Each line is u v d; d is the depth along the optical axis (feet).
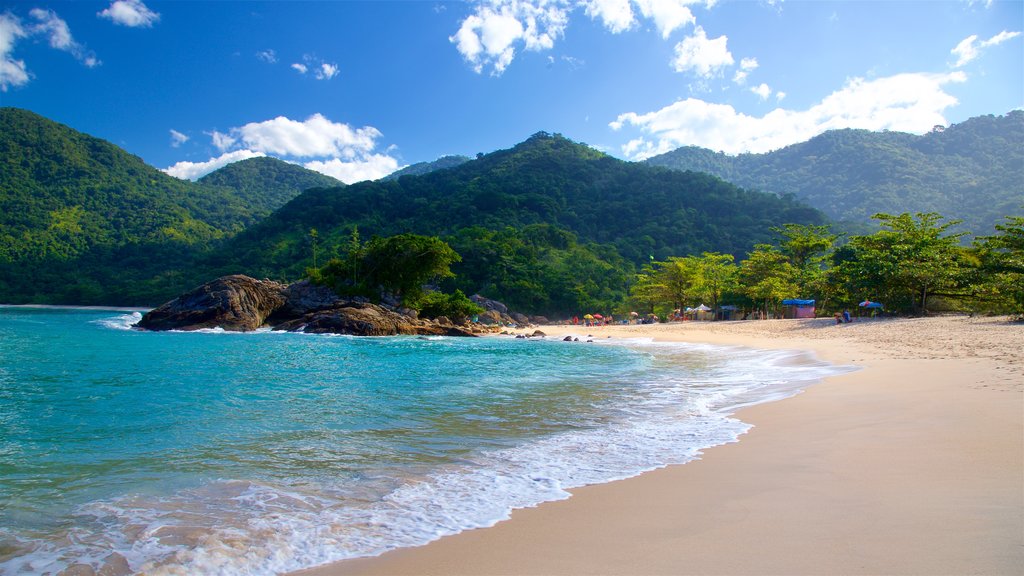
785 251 242.58
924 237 156.25
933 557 13.88
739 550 15.03
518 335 155.43
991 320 109.81
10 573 14.94
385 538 17.08
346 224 503.61
